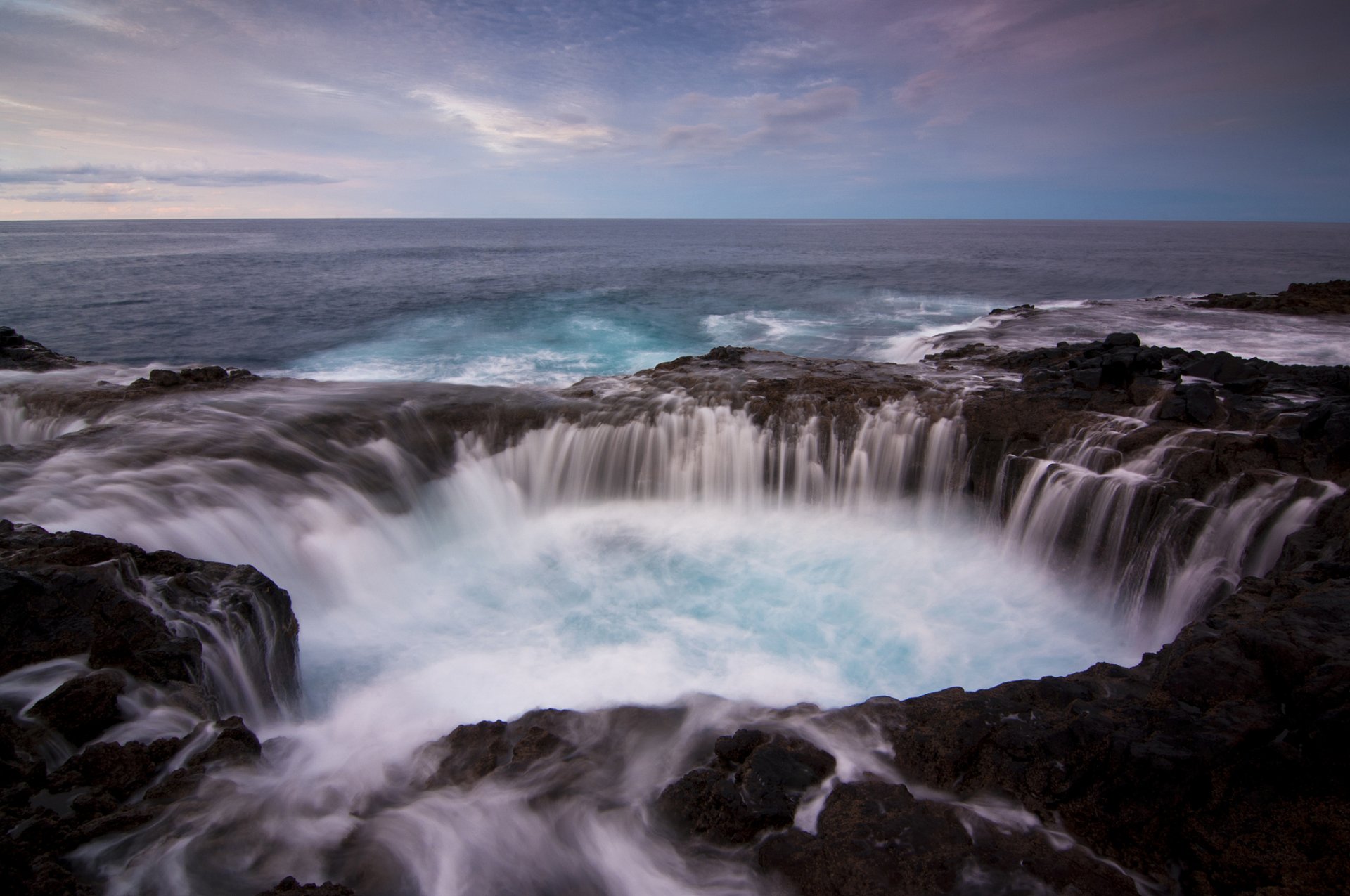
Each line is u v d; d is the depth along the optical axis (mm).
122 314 32344
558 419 11930
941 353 16797
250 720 6129
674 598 8906
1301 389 10602
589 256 77438
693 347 24672
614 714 5629
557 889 4066
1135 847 3959
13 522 7719
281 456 10195
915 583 9375
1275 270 52406
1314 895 3484
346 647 7910
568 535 10820
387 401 12086
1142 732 4266
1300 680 4285
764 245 105250
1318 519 7379
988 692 5223
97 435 10367
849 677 7277
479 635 8109
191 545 8242
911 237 138000
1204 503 8383
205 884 3867
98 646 5309
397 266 61406
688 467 11883
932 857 3875
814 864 3941
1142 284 43000
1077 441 10141
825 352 23438
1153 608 8516
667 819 4457
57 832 3939
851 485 11625
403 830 4453
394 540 10172
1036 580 9586
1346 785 3762
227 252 82750
